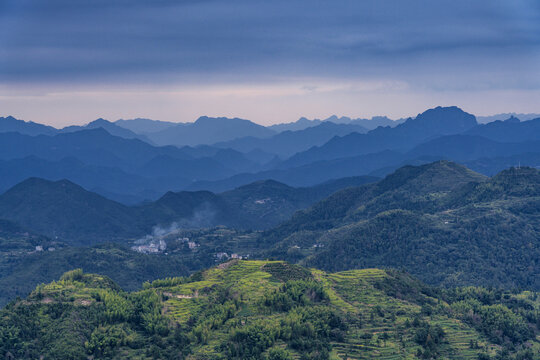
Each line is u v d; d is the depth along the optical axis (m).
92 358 190.75
